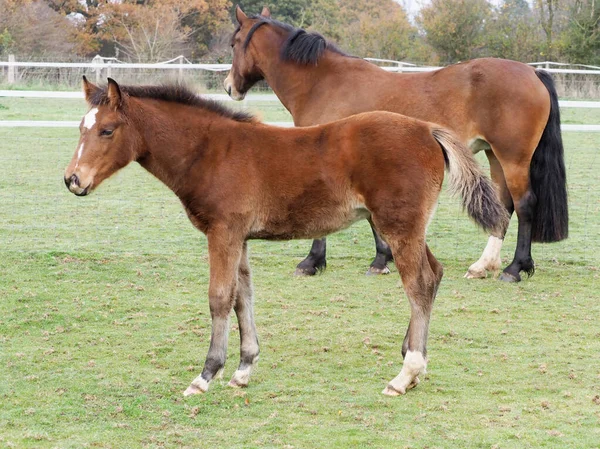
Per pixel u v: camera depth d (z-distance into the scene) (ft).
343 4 147.74
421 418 15.12
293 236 16.98
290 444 13.94
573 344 19.53
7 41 107.04
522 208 25.18
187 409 15.52
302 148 16.61
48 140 55.42
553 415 15.24
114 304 22.36
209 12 122.62
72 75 79.46
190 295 23.50
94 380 16.90
